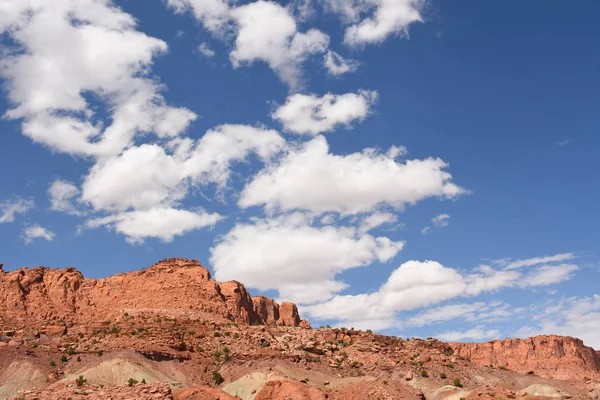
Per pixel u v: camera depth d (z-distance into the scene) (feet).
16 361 611.47
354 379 625.82
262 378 609.42
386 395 550.36
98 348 649.61
